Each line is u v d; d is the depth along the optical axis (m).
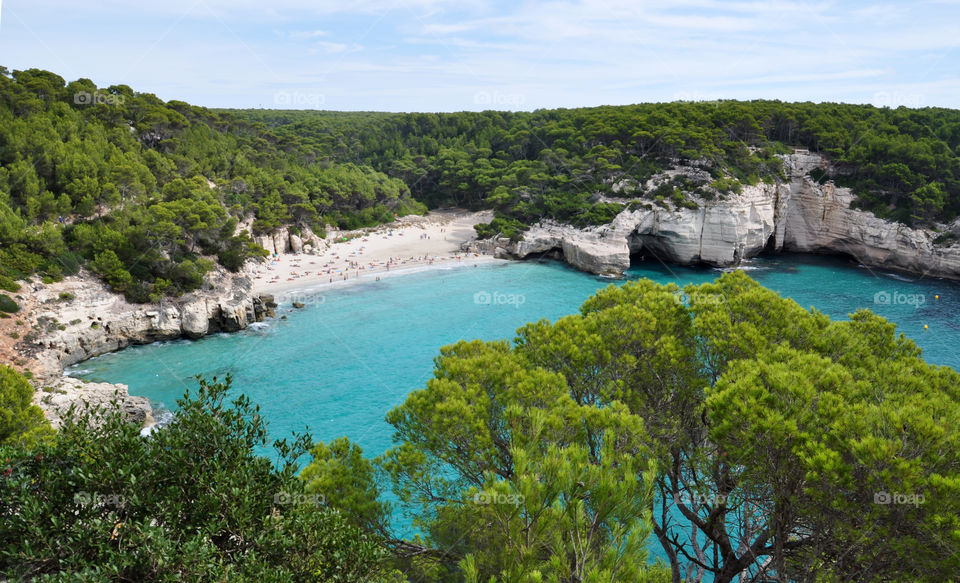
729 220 99.75
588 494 10.90
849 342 17.00
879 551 11.84
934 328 69.50
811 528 13.48
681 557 25.72
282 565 10.09
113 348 62.12
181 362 59.69
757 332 17.08
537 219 113.69
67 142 77.12
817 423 12.51
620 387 16.98
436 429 14.89
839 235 105.31
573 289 88.94
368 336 68.38
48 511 9.02
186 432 10.74
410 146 163.50
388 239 117.19
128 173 75.00
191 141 101.25
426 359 61.47
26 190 67.12
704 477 17.14
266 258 97.75
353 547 10.91
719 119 115.44
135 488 9.59
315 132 159.75
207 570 8.84
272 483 11.12
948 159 95.25
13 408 22.72
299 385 54.91
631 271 101.88
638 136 115.12
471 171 138.00
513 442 13.16
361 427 46.75
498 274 97.19
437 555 13.82
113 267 63.94
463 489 14.94
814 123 111.62
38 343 54.25
